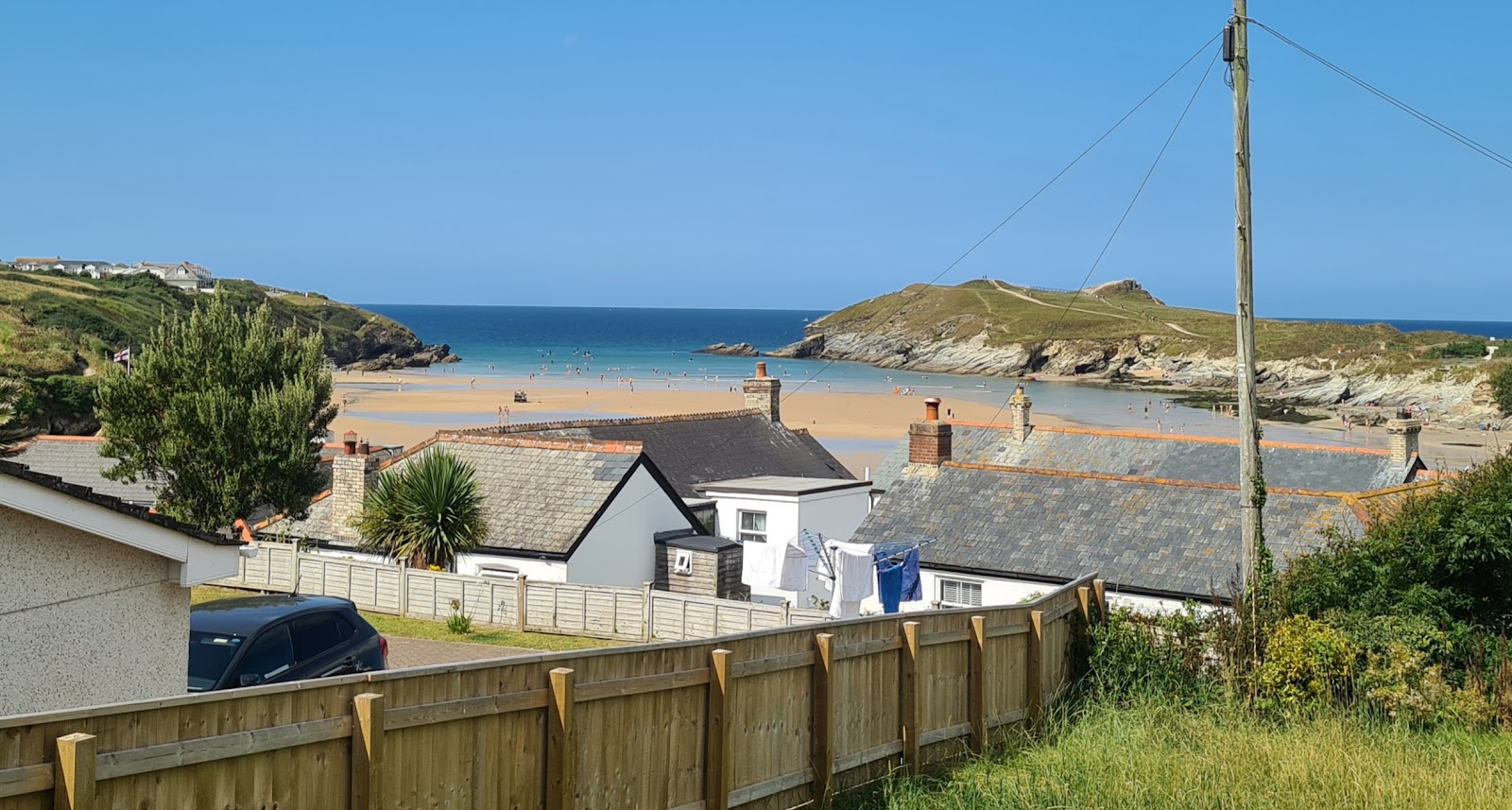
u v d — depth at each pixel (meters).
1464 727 13.88
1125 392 146.00
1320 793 11.12
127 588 11.88
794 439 44.91
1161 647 15.15
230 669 13.55
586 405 107.69
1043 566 26.59
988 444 43.19
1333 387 140.88
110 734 6.36
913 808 10.50
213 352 31.31
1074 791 11.02
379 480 30.94
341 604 15.64
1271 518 26.16
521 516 30.95
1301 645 14.59
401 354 183.88
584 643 24.97
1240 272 17.44
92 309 117.44
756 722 10.34
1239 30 17.47
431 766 7.95
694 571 31.97
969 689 12.81
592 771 8.96
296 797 7.23
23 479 10.38
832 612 26.73
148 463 30.38
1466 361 134.25
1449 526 15.73
